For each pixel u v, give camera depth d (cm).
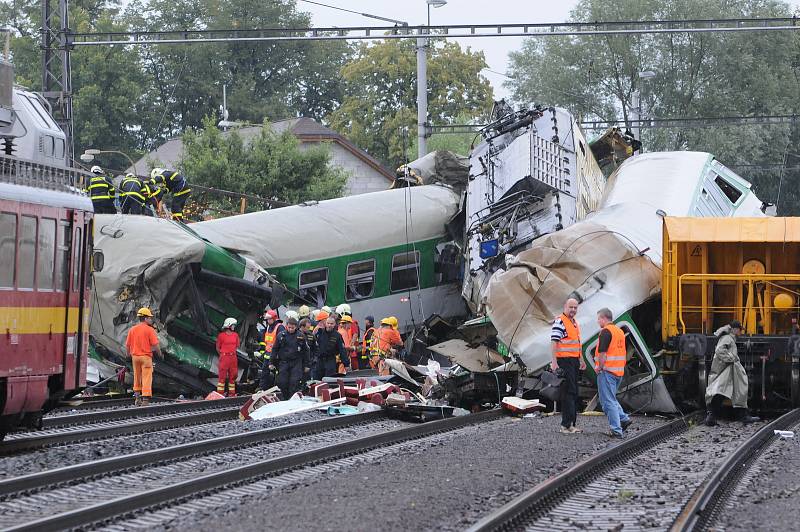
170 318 6719
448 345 6272
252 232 7494
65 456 3825
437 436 4653
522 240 7062
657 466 3744
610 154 9594
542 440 4344
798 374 5288
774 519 2773
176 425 5047
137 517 2762
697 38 18825
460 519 2745
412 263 8394
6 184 3853
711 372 5119
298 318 6281
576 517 2866
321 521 2666
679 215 6241
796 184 19062
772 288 5522
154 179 7662
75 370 4266
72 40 8400
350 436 4622
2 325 3778
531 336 5459
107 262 6569
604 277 5522
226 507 2858
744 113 18712
